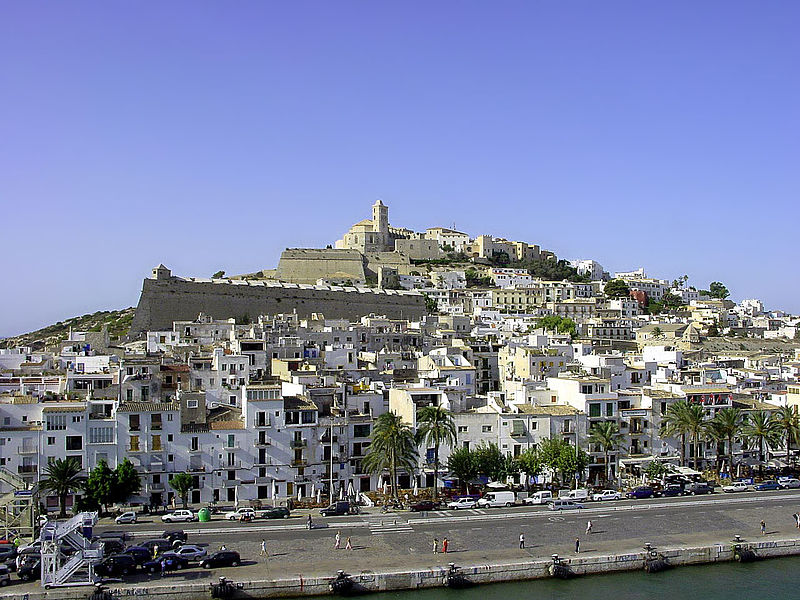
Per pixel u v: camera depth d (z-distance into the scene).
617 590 141.12
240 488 187.75
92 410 182.75
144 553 141.00
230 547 151.12
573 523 169.62
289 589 134.88
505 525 167.88
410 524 167.88
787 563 155.75
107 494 168.00
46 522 151.50
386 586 138.38
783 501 189.00
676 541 159.00
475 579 142.25
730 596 138.88
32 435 177.75
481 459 192.50
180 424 185.38
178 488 177.88
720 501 187.75
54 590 129.50
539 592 139.62
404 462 187.50
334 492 194.38
